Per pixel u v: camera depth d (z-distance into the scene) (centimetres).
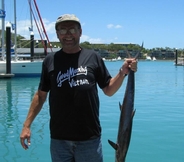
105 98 1600
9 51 2759
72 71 363
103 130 916
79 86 359
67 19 362
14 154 704
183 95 1753
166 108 1311
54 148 374
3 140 820
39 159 671
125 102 368
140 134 877
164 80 2823
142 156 695
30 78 2862
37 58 3191
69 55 372
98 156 372
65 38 367
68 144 367
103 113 1184
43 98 397
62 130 366
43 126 980
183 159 676
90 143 366
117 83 376
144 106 1363
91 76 365
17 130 932
